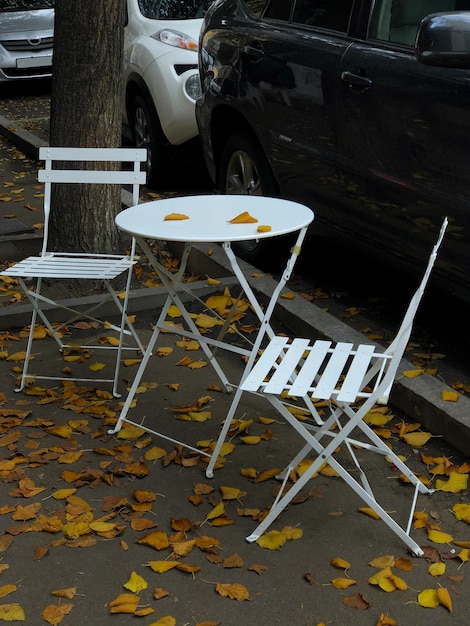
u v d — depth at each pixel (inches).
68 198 239.3
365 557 132.1
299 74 217.8
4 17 571.8
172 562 130.4
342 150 204.8
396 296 232.7
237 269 151.6
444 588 124.0
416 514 140.3
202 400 178.1
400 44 191.6
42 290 235.0
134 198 200.8
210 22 267.4
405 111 184.1
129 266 186.7
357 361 137.3
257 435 166.7
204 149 273.0
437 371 189.5
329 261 257.9
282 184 232.5
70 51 230.5
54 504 146.4
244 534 137.8
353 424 129.2
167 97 323.0
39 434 167.5
